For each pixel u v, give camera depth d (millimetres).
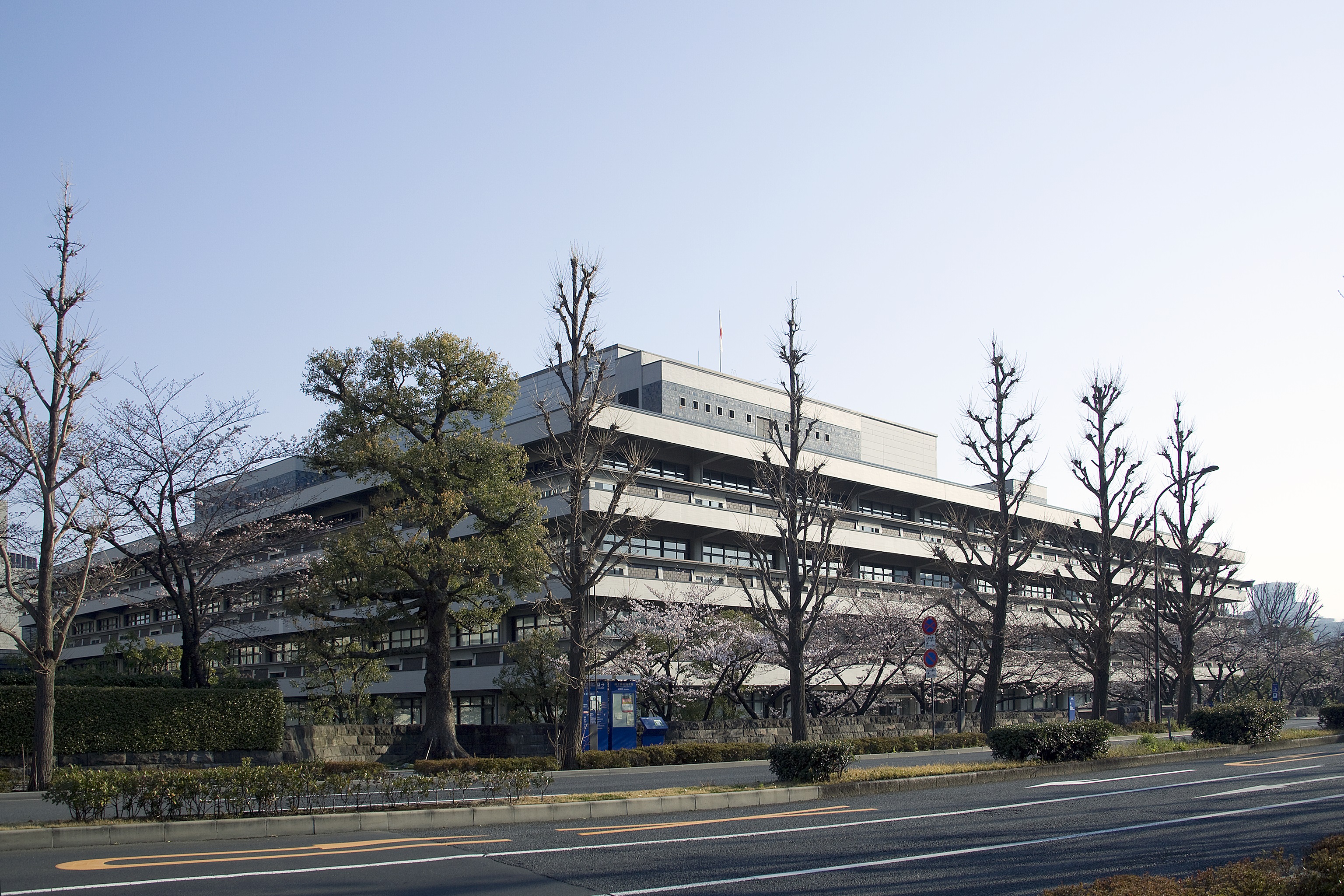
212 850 10578
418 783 13758
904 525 55531
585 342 27266
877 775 17812
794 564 27531
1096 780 18141
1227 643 59031
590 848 10789
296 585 36938
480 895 8281
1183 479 37969
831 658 39781
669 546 44938
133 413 28750
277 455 31828
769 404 54031
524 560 28172
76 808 11539
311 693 45344
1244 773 19016
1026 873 9328
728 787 16406
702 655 35312
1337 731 31391
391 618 30047
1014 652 46844
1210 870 8250
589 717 29234
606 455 43938
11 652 56156
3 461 26094
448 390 28266
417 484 28234
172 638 55594
